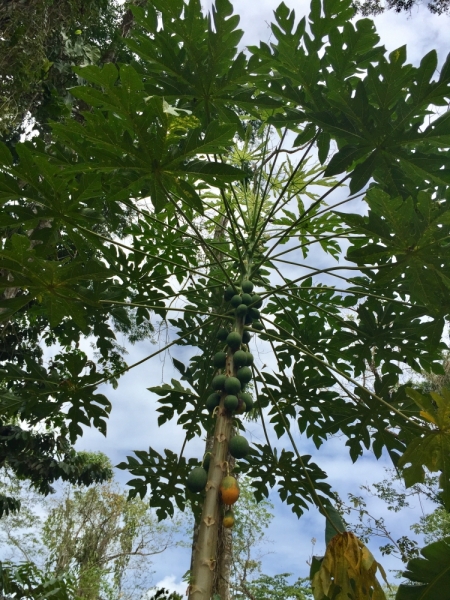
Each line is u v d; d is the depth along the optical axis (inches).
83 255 159.5
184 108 158.6
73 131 130.6
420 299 143.9
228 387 140.4
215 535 116.5
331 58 155.1
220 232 281.0
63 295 141.9
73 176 142.6
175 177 134.6
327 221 230.2
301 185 232.1
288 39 151.6
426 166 143.9
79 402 185.9
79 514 783.7
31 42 230.1
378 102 140.0
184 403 206.7
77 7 256.7
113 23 338.3
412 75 136.9
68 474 396.8
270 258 181.5
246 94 153.8
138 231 223.0
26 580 166.1
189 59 150.9
